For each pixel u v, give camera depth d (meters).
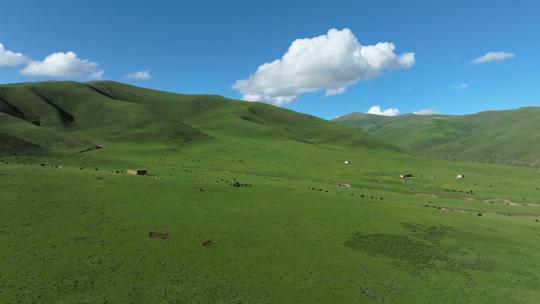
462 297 39.75
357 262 46.41
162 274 39.62
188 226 53.12
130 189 67.31
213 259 43.81
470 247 54.50
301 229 55.78
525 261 50.66
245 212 61.34
